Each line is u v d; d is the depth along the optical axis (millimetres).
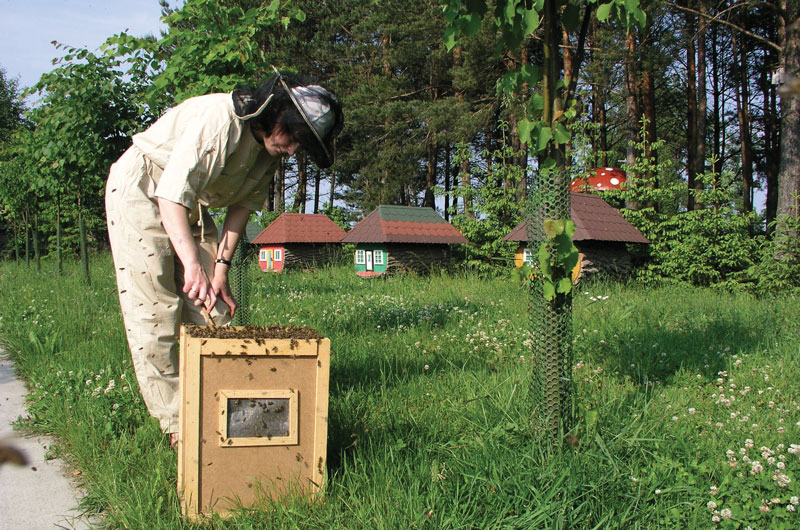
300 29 29188
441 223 16875
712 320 6871
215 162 2844
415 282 13203
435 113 23125
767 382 4516
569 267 3012
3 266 20078
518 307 8055
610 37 18375
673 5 15508
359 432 3314
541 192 3104
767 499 2598
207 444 2568
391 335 6285
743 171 25516
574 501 2551
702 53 21438
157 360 3113
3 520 2672
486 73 22078
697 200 13320
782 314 7453
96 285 10812
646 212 13883
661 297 9547
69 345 5738
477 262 15930
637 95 21344
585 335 5992
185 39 5293
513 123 21234
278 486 2662
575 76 3088
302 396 2676
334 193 39312
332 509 2590
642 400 3855
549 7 2984
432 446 3191
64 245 21734
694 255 12688
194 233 3316
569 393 3145
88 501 2836
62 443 3557
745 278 12266
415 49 25172
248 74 5031
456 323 7020
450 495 2621
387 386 4344
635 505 2574
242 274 5172
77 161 8523
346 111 25906
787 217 11844
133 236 3037
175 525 2500
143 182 3053
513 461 2865
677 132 31828
